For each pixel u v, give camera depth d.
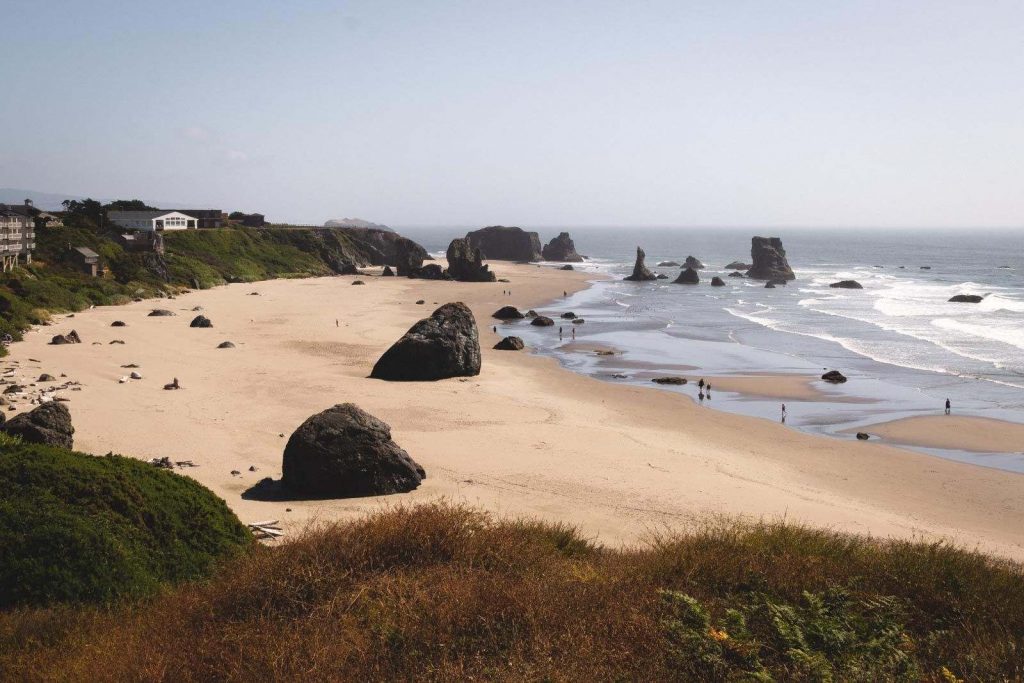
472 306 110.88
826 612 10.80
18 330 67.25
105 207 162.75
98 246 113.31
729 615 10.21
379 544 12.95
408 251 165.88
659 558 13.57
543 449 37.44
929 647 10.20
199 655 9.98
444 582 11.38
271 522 24.03
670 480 32.88
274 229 178.00
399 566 12.57
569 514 27.45
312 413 43.28
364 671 9.38
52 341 64.19
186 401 44.97
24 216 95.00
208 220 170.00
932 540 26.45
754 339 80.50
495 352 72.00
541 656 9.26
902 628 10.45
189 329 77.06
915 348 73.44
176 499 18.75
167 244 140.25
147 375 52.72
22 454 18.31
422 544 13.05
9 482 17.02
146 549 16.52
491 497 29.45
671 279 165.38
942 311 102.69
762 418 47.88
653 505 29.00
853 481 35.25
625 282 157.88
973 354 69.88
